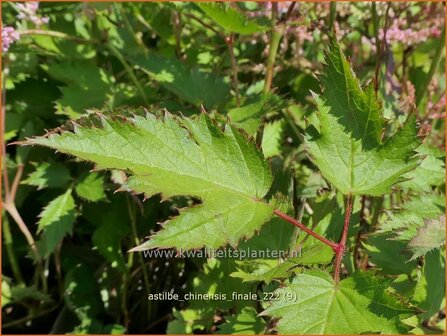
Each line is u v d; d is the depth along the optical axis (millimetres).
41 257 249
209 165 141
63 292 266
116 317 262
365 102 145
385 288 137
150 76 260
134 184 132
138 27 286
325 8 256
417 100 224
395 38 245
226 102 238
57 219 241
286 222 182
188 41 284
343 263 198
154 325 261
